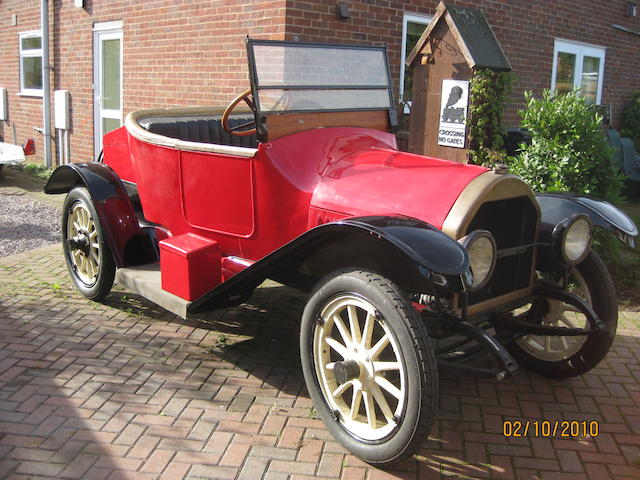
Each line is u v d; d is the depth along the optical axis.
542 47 9.04
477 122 5.50
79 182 4.79
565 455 2.86
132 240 4.25
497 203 2.96
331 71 3.78
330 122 3.73
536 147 5.07
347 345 2.77
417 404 2.43
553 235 3.08
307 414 3.14
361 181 3.15
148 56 8.45
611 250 5.08
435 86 5.80
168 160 3.93
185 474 2.64
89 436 2.90
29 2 10.97
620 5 10.36
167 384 3.41
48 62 10.46
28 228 6.91
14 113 12.03
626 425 3.12
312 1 6.47
